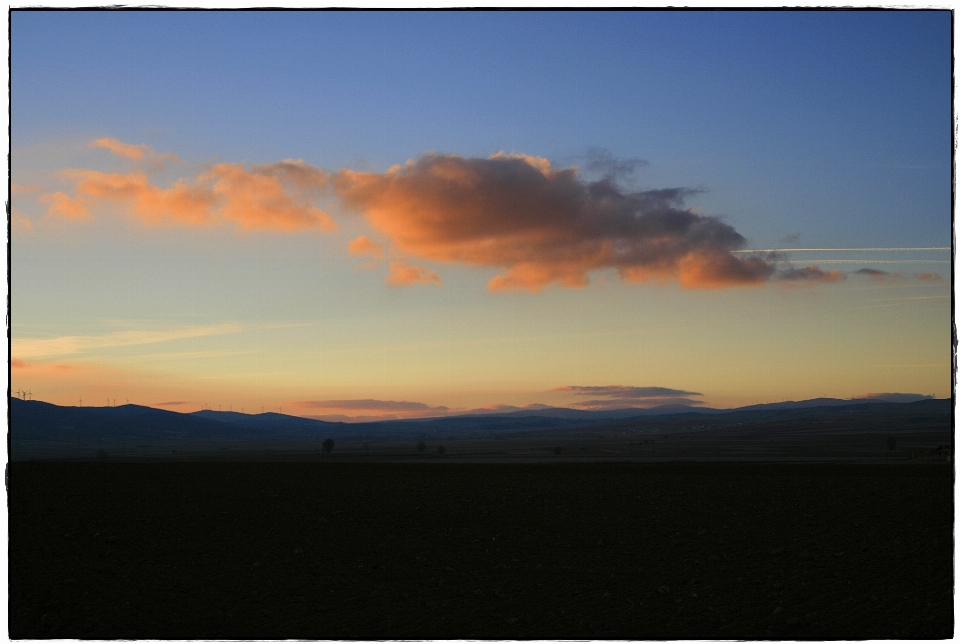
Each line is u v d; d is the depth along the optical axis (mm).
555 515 26375
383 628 15406
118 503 25156
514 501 29219
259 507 25984
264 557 20219
